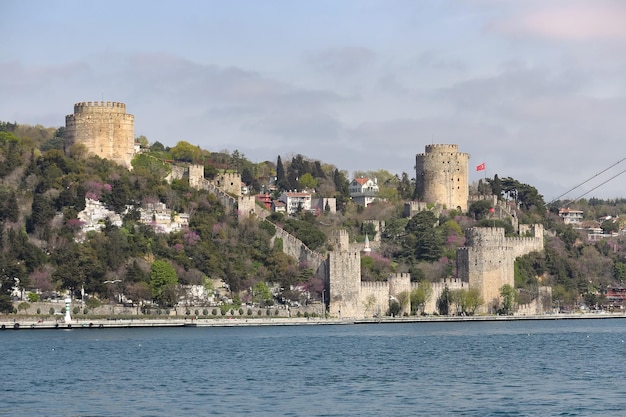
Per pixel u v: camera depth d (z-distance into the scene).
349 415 159.00
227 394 178.75
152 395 178.12
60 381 195.00
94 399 174.12
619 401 169.25
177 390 183.50
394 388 185.12
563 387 184.75
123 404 169.38
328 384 190.38
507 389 183.00
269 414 160.12
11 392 181.75
